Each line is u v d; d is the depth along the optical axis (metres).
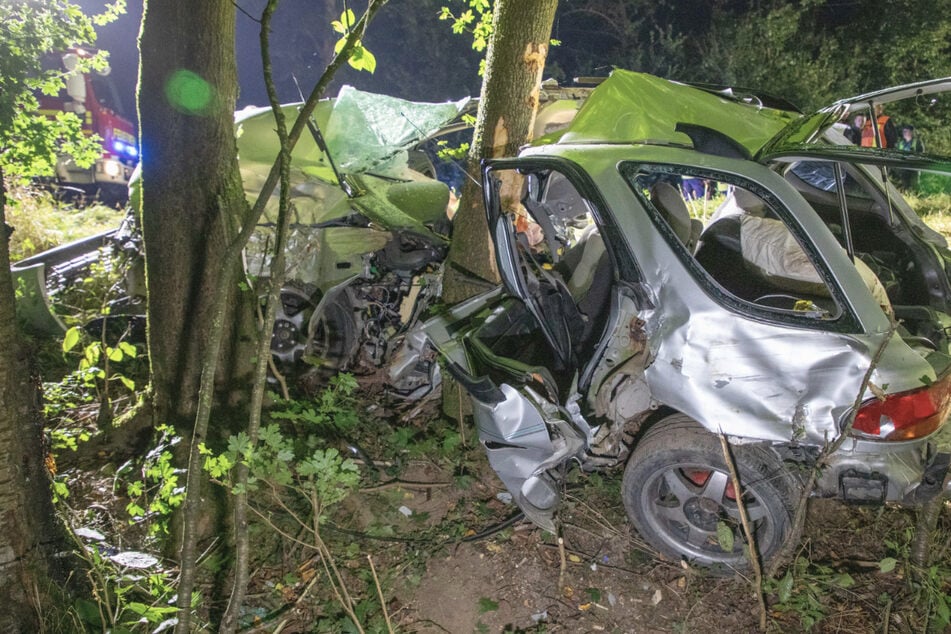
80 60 5.19
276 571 3.02
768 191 2.71
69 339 2.99
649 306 2.77
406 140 4.89
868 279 3.03
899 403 2.50
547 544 3.23
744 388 2.64
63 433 3.33
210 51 3.14
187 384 3.42
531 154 3.09
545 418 2.85
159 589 2.48
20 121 4.78
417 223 4.61
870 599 2.88
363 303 4.64
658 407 3.16
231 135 3.36
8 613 2.16
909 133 12.78
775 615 2.82
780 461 2.75
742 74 12.91
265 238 4.30
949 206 9.19
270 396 3.75
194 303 3.37
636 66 13.62
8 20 4.69
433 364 3.70
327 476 2.52
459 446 3.90
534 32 3.51
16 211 7.03
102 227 8.28
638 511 3.02
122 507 3.23
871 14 13.62
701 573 3.01
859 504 2.66
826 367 2.56
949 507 3.33
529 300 3.31
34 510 2.27
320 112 5.06
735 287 3.32
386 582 3.01
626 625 2.83
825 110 3.00
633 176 2.85
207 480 3.16
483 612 2.90
